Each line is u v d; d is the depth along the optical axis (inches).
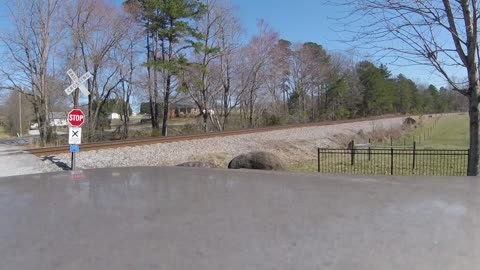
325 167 534.6
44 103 919.0
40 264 75.7
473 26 218.7
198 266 73.4
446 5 225.0
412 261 73.7
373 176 179.8
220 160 536.4
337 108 2290.8
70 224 102.7
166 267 73.1
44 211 117.2
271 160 380.5
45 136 803.4
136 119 2618.1
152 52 1263.5
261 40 1456.7
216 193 141.9
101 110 1251.8
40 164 402.0
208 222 102.4
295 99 2158.0
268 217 106.4
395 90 2731.3
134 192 145.9
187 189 150.7
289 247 82.6
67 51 1005.2
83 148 487.2
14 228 99.9
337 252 79.1
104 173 198.8
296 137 818.8
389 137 1059.3
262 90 1583.4
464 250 79.0
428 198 127.7
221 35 1334.9
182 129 1268.5
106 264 75.1
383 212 109.8
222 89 1405.0
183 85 1199.6
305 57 2122.3
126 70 1200.2
